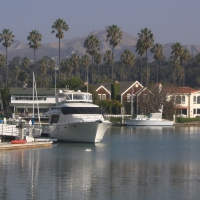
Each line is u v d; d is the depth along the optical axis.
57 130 107.62
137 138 129.12
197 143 117.69
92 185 62.75
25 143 95.62
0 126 99.69
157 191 59.84
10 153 88.19
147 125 184.00
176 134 145.38
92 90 193.75
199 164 81.12
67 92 110.75
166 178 67.69
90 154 91.56
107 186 62.25
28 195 57.47
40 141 102.56
